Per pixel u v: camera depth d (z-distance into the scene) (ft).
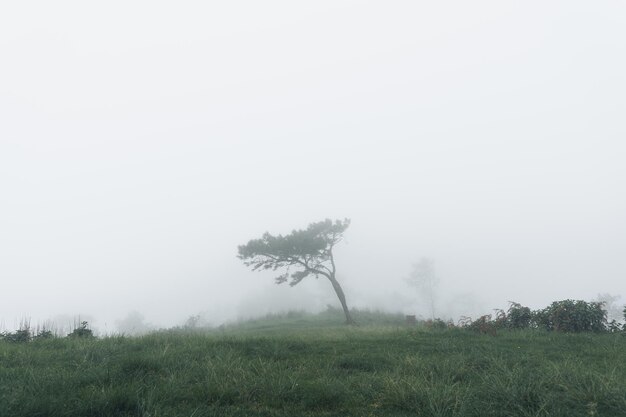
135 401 13.87
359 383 17.60
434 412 13.32
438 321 49.14
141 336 36.22
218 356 22.27
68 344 30.40
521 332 40.19
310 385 16.89
